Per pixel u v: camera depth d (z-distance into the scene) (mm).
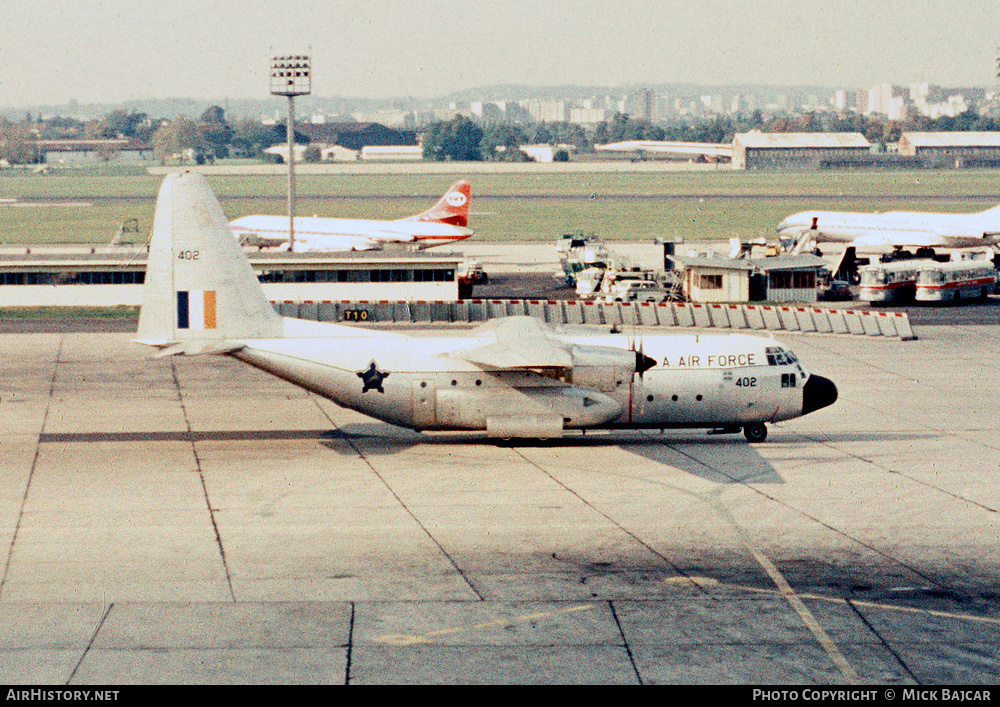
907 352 183000
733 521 93500
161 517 93438
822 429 129625
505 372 115562
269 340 115500
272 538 88188
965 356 179250
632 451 118000
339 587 77875
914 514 95750
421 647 68188
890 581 80000
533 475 107750
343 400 115875
